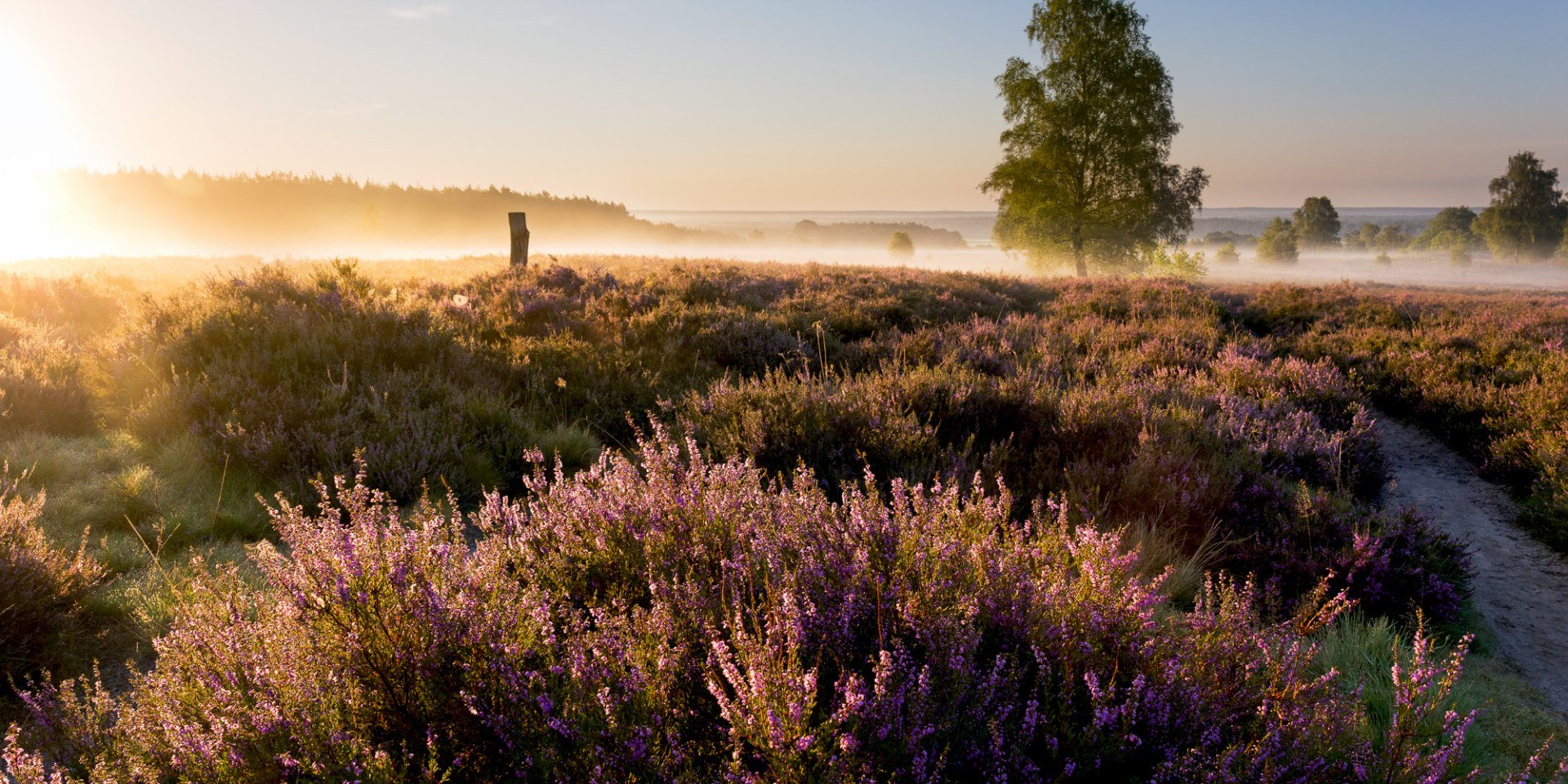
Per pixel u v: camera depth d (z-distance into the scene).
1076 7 39.00
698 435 6.16
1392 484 6.54
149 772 2.09
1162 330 12.99
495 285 13.30
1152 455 5.34
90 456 5.49
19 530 3.67
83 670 3.19
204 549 4.33
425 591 2.43
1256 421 7.00
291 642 2.34
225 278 10.12
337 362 7.32
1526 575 5.33
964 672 2.21
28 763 2.06
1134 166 38.78
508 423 6.54
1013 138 40.56
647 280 15.46
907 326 13.80
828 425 5.76
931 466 5.27
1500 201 126.56
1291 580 4.52
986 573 2.76
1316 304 18.33
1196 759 2.21
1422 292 30.08
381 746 2.19
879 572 2.72
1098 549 2.95
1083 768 2.24
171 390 6.24
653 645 2.42
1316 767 2.35
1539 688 3.83
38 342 7.53
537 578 3.15
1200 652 2.65
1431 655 4.00
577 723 2.10
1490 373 10.27
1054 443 5.99
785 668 2.12
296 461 5.40
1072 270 43.72
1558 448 6.85
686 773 1.98
